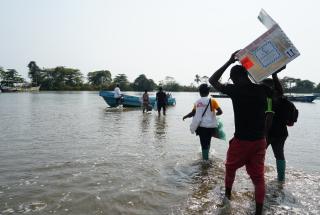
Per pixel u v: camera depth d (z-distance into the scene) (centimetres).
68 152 883
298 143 1167
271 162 823
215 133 803
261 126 499
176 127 1475
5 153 862
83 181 626
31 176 654
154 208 504
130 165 753
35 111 2348
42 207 500
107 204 515
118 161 788
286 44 463
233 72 510
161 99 2095
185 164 775
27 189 577
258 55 476
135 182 627
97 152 888
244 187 608
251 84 500
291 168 772
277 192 587
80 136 1162
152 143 1044
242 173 701
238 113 502
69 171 694
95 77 16362
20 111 2338
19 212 481
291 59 462
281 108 636
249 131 495
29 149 917
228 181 535
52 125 1481
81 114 2127
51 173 677
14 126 1428
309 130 1581
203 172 707
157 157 843
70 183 613
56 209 493
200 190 589
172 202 529
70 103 3628
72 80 15562
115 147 965
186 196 558
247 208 509
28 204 511
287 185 628
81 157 823
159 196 555
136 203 522
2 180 626
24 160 786
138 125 1536
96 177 653
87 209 495
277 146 656
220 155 884
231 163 522
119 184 612
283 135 650
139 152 898
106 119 1811
